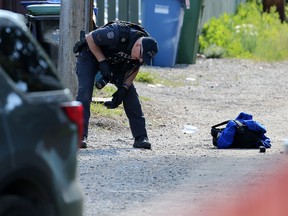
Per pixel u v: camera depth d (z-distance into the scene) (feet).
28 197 65.92
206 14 307.99
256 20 334.44
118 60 133.18
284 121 184.24
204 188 103.86
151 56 131.44
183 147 146.41
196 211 90.58
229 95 218.59
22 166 63.62
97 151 135.95
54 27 178.09
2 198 63.62
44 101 66.90
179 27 253.44
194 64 267.18
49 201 66.18
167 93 212.23
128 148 141.49
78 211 69.10
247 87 233.14
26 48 68.23
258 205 89.66
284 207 86.89
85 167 119.24
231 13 345.72
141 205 95.14
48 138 66.33
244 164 122.11
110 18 257.55
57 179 66.80
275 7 363.76
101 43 131.23
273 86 237.25
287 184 98.37
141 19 254.06
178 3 250.37
